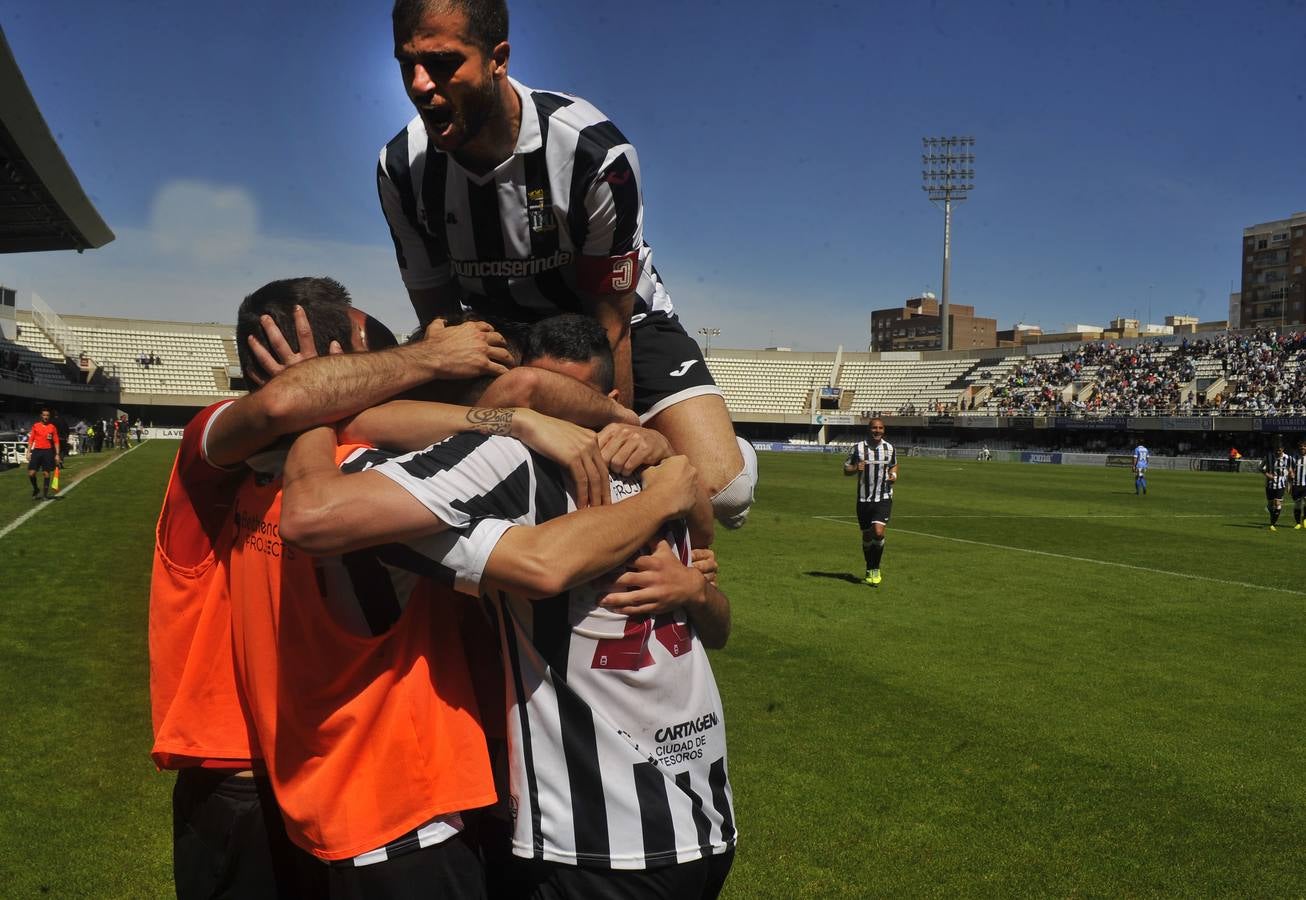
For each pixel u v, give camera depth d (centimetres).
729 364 7444
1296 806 426
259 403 157
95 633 700
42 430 1788
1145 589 1011
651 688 167
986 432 6259
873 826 395
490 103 209
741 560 1200
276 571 166
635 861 162
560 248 250
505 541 151
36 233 2670
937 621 819
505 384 179
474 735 169
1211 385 5297
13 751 461
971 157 6881
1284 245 7419
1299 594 988
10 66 1566
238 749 182
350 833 160
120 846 364
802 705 560
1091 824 402
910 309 13000
